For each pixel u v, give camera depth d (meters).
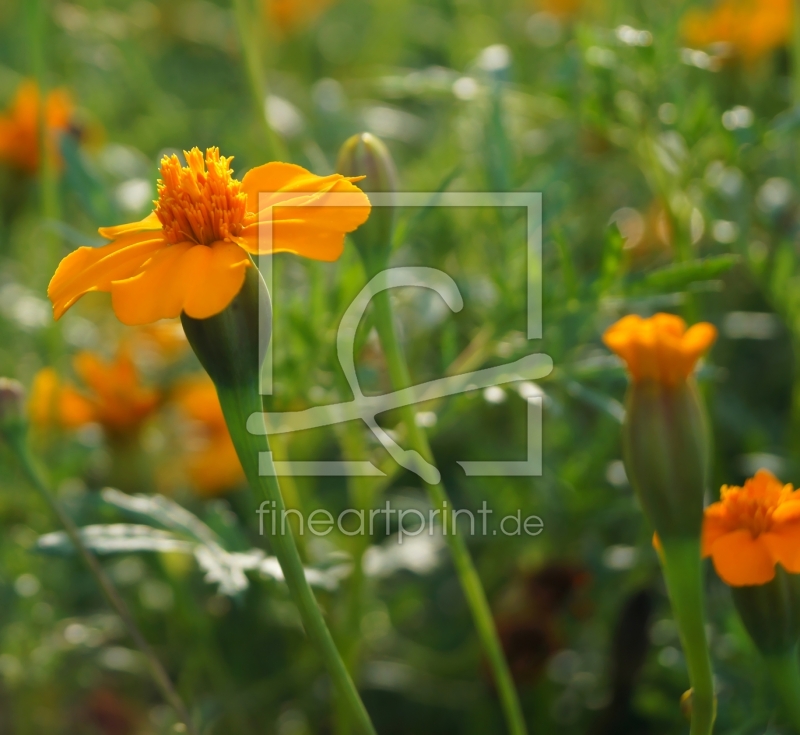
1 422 0.40
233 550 0.41
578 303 0.42
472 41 0.81
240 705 0.49
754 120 0.46
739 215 0.48
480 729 0.49
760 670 0.42
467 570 0.40
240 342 0.34
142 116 0.88
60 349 0.53
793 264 0.48
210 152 0.35
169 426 0.58
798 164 0.58
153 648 0.53
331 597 0.46
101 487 0.54
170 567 0.48
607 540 0.53
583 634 0.49
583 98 0.47
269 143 0.47
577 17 0.87
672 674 0.44
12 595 0.49
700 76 0.61
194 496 0.55
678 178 0.47
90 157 0.64
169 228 0.34
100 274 0.34
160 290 0.33
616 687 0.46
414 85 0.50
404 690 0.51
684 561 0.35
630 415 0.35
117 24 0.84
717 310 0.63
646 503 0.35
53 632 0.48
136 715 0.50
